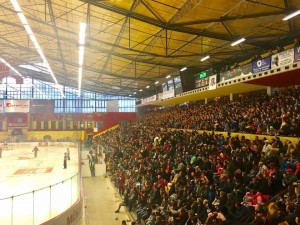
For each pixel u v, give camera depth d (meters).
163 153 21.11
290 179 9.13
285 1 16.06
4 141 49.19
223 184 11.26
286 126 14.84
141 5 18.28
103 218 17.62
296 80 20.28
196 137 19.86
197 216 10.14
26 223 12.16
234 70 23.08
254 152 13.38
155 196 15.48
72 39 30.31
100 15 22.27
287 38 22.28
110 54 31.69
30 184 21.08
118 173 24.47
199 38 24.16
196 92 30.80
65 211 13.98
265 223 6.85
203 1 16.80
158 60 33.06
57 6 22.86
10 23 26.39
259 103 21.66
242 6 17.36
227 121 21.77
